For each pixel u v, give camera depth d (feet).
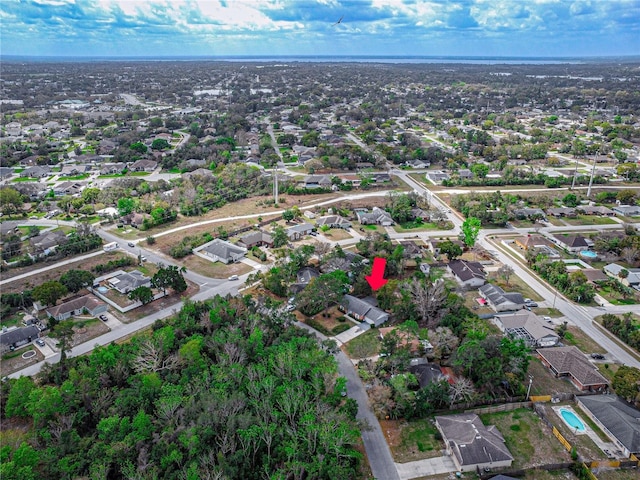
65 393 258.37
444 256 488.02
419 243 521.24
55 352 328.49
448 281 435.12
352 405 259.39
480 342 298.97
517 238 533.96
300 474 221.66
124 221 567.18
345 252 466.29
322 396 262.88
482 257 486.79
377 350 330.75
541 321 352.08
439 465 239.91
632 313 383.45
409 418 268.82
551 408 278.26
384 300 375.86
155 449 225.15
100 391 268.21
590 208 620.08
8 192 595.06
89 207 589.32
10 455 221.87
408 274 440.86
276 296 405.18
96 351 296.51
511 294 394.32
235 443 233.76
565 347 323.57
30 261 456.04
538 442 254.06
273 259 474.08
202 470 216.74
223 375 269.85
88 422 256.32
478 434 243.81
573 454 242.78
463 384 274.16
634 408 272.10
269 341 321.32
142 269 448.65
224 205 638.53
